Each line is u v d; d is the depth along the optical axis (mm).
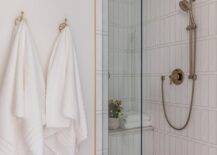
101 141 1312
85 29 1262
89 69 1278
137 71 1378
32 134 967
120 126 1351
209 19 1388
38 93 1015
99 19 1312
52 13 1147
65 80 1105
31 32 1085
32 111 973
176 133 1609
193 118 1493
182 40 1547
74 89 1118
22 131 998
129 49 1362
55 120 1075
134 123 1360
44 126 1084
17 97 950
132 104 1366
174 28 1604
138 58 1376
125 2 1357
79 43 1241
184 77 1544
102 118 1318
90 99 1282
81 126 1145
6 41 1025
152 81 1785
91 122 1283
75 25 1225
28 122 969
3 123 943
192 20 1464
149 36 1812
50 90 1081
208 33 1393
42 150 982
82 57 1252
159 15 1724
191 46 1477
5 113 945
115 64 1346
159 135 1733
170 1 1634
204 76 1420
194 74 1469
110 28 1337
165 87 1681
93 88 1292
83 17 1254
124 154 1345
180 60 1562
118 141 1345
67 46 1131
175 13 1596
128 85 1360
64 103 1083
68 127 1136
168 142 1667
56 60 1104
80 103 1149
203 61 1425
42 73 1078
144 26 1840
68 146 1143
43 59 1118
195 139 1479
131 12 1367
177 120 1598
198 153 1460
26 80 979
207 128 1404
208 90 1396
